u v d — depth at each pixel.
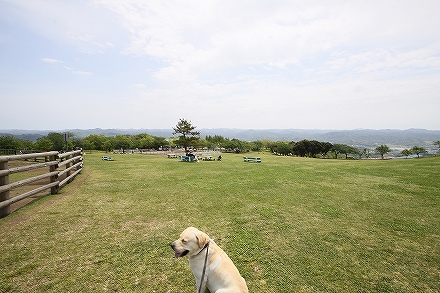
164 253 4.36
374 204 7.87
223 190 9.81
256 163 22.28
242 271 3.86
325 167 18.03
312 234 5.40
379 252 4.59
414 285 3.59
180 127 46.97
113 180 11.60
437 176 12.62
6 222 5.41
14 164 16.80
